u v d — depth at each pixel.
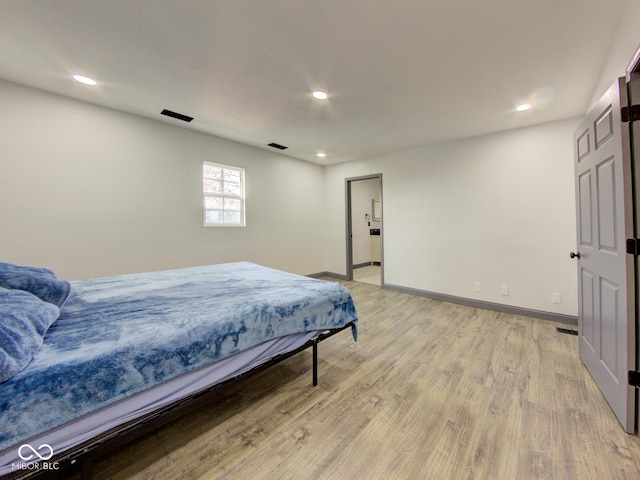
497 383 1.88
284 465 1.25
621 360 1.47
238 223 4.20
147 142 3.16
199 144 3.64
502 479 1.17
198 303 1.61
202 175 3.68
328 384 1.90
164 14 1.55
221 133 3.65
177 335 1.21
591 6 1.48
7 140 2.36
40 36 1.74
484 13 1.54
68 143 2.65
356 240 6.88
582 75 2.16
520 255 3.34
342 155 4.78
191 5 1.49
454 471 1.21
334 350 2.43
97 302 1.63
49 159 2.55
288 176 4.91
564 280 3.08
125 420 1.05
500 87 2.36
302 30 1.69
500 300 3.50
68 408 0.90
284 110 2.87
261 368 1.55
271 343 1.58
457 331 2.84
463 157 3.75
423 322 3.11
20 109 2.40
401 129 3.39
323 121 3.17
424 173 4.14
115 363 1.01
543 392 1.77
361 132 3.54
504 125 3.23
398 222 4.48
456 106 2.74
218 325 1.35
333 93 2.49
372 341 2.61
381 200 4.70
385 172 4.65
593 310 1.88
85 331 1.20
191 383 1.24
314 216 5.47
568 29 1.66
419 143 4.01
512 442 1.37
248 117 3.07
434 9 1.51
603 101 1.63
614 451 1.30
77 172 2.71
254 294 1.82
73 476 1.18
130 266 3.07
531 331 2.82
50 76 2.25
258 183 4.40
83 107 2.72
